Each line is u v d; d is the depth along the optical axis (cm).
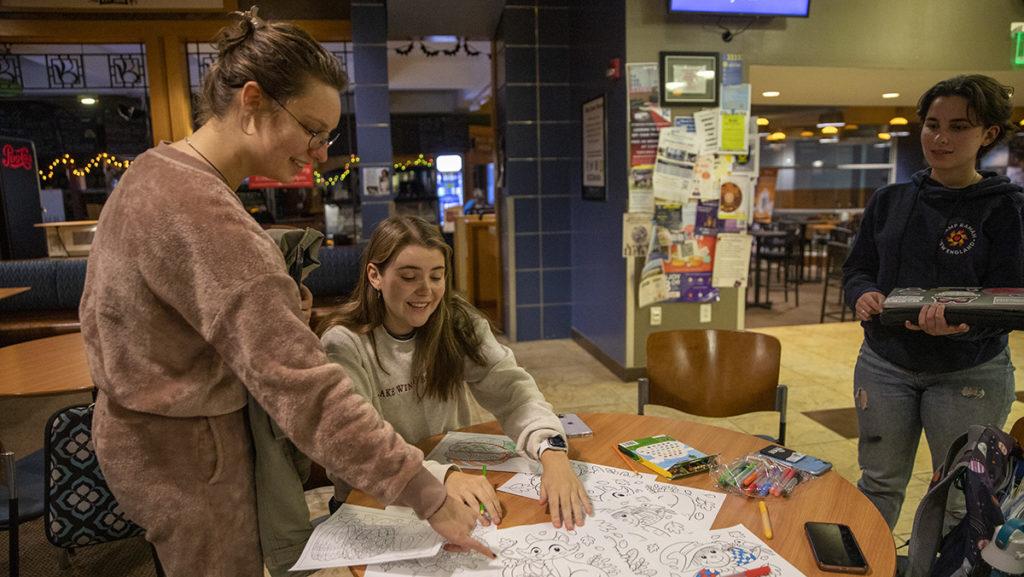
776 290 776
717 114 391
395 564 100
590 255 471
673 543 104
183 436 95
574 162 498
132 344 90
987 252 157
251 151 96
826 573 95
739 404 199
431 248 139
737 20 387
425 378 150
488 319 162
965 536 116
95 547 228
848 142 1017
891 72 432
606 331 445
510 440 148
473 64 959
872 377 176
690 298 405
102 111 895
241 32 93
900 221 169
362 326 148
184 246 86
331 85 97
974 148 154
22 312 455
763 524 109
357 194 638
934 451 167
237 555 102
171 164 90
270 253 91
